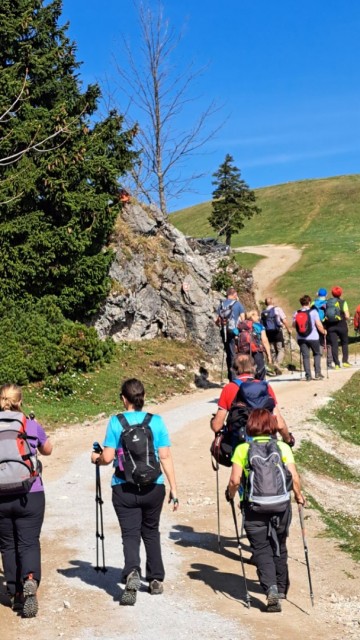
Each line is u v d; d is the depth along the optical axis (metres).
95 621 6.64
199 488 11.92
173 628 6.48
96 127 23.86
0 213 20.67
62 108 21.16
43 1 23.03
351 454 16.25
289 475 6.96
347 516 11.73
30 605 6.66
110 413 18.45
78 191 22.22
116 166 23.84
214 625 6.57
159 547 7.35
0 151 20.77
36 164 21.50
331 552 9.20
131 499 6.98
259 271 72.00
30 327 20.28
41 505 6.83
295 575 8.31
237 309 18.89
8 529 6.84
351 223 107.25
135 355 22.86
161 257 25.02
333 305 24.41
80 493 11.57
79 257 22.03
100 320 23.08
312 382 21.47
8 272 20.98
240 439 7.83
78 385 19.72
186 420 17.31
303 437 16.06
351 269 68.12
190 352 24.22
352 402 19.73
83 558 8.55
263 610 7.09
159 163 34.38
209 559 8.66
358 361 29.27
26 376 19.33
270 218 116.56
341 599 7.52
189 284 24.98
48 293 21.98
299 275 67.88
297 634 6.44
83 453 14.31
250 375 8.24
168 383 21.91
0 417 6.88
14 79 21.25
